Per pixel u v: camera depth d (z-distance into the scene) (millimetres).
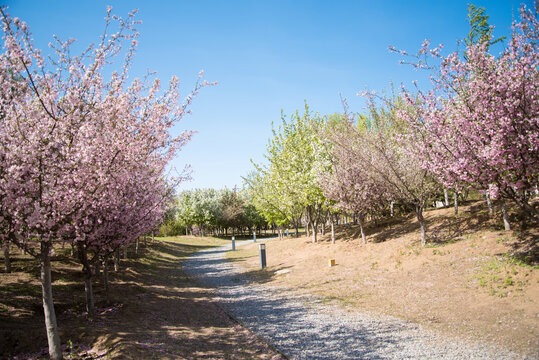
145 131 8781
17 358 6176
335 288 12758
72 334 7262
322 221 28922
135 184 9320
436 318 8211
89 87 7266
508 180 8562
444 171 9883
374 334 7648
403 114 11039
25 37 6250
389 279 12414
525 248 10594
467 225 14977
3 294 9734
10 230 5758
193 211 56031
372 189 18406
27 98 6641
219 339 7879
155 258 25953
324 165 21578
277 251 27141
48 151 6129
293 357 6633
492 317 7633
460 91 9273
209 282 17172
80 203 6621
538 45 7922
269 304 11492
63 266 14680
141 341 7055
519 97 8117
